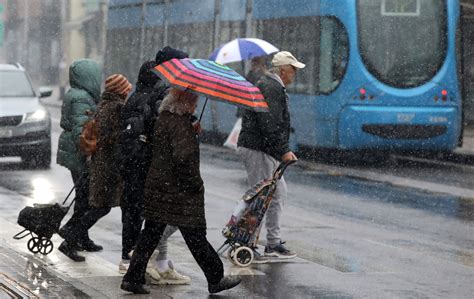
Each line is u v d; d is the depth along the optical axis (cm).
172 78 1814
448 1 4747
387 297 1953
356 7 4659
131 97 2027
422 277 2159
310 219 3036
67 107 2345
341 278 2125
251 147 2258
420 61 4700
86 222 2206
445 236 2742
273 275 2139
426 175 4338
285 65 2245
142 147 1962
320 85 4753
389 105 4659
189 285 2017
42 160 4409
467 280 2136
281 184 2288
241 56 3138
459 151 5088
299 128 4934
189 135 1806
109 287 1928
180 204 1816
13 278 1925
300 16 4931
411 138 4694
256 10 5350
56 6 14212
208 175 4238
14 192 3525
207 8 5888
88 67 2331
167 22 6425
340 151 5028
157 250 2017
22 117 4347
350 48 4647
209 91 1805
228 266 2227
